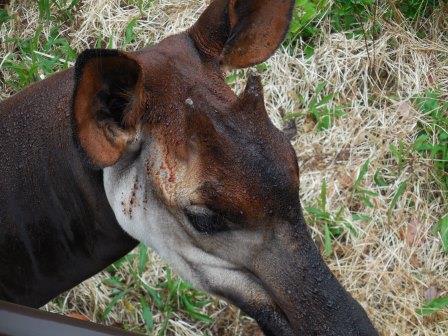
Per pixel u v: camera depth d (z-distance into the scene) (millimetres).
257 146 1551
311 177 2598
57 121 1734
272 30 1713
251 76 1570
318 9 2910
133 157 1638
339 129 2701
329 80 2805
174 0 2992
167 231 1637
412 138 2705
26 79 2756
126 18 2939
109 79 1556
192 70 1658
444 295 2426
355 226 2496
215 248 1610
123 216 1675
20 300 1869
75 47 2914
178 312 2363
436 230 2521
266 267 1579
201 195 1569
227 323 2355
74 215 1763
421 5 2951
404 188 2570
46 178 1752
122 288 2381
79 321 1208
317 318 1567
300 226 1579
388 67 2840
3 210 1786
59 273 1831
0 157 1784
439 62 2861
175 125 1597
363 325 1583
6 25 2979
